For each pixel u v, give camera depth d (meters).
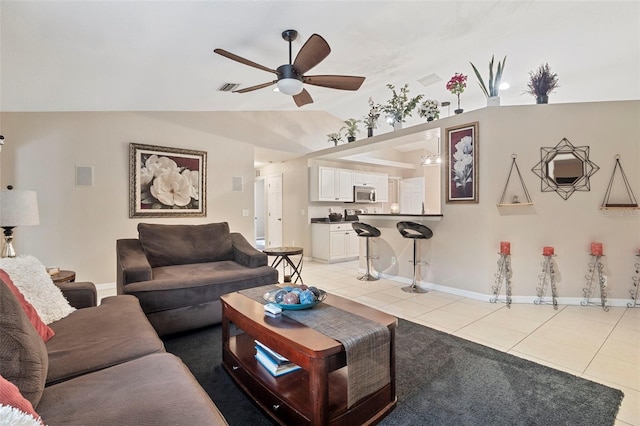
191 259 3.36
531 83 3.66
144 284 2.48
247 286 2.92
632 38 3.51
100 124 4.07
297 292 1.87
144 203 4.39
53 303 1.73
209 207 5.04
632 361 2.10
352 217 6.83
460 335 2.56
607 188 3.35
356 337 1.45
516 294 3.49
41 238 3.71
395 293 3.87
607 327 2.72
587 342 2.41
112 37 2.01
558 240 3.43
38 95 2.93
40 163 3.69
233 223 5.29
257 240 9.81
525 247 3.47
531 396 1.72
